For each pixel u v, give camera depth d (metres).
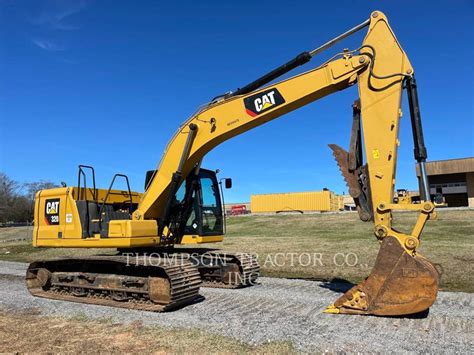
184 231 8.95
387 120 6.34
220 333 5.51
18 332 5.73
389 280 5.93
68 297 8.28
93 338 5.41
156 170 8.44
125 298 7.61
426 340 5.03
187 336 5.39
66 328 5.94
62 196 8.82
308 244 16.81
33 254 17.97
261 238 20.95
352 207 55.09
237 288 8.92
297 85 7.06
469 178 42.31
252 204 44.62
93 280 8.09
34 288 9.04
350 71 6.65
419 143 6.26
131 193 9.74
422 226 5.89
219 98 7.95
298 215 36.50
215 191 9.77
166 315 6.64
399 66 6.38
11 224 56.16
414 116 6.31
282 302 7.32
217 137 7.75
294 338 5.20
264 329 5.63
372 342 4.98
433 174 41.66
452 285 8.52
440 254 12.33
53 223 8.92
